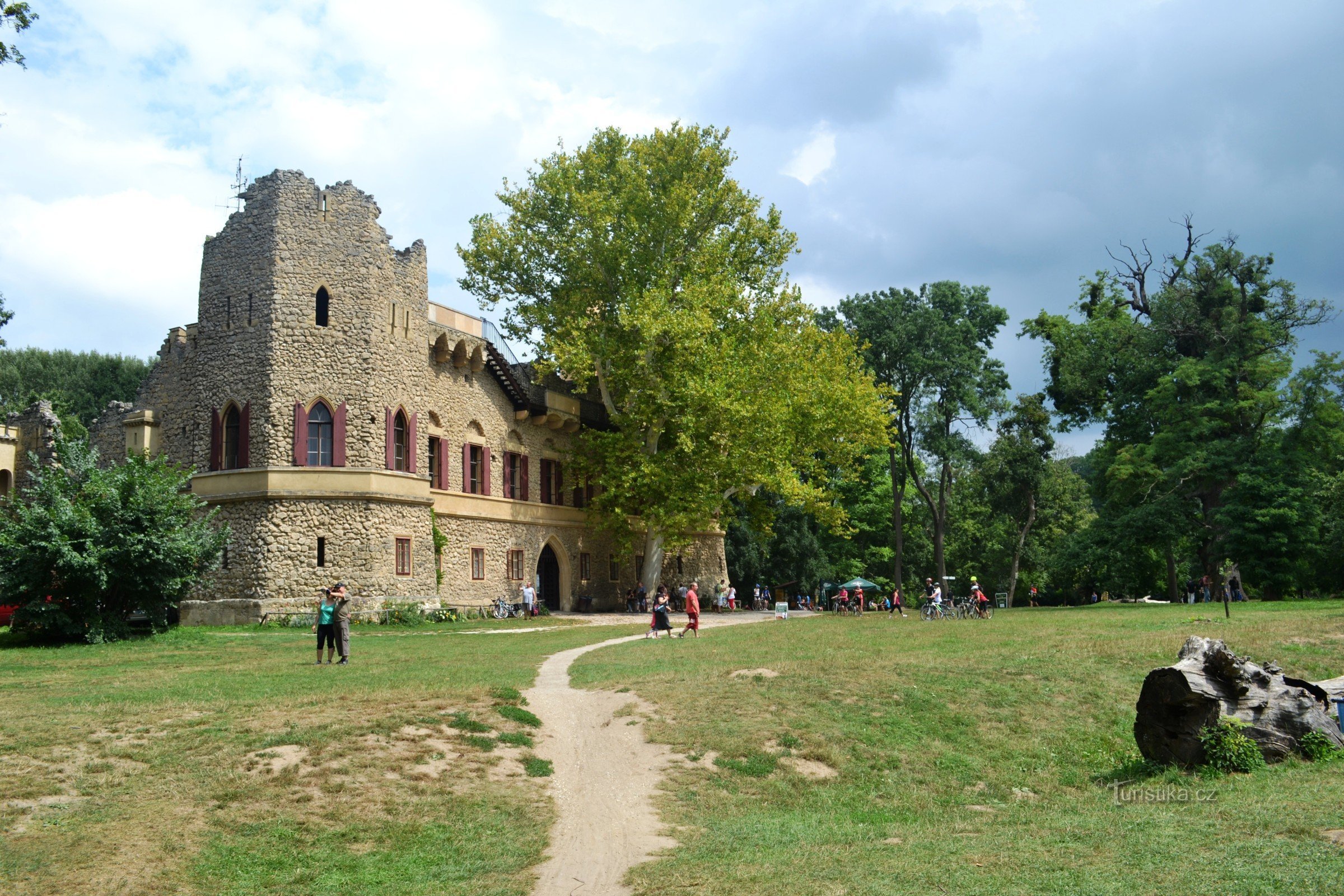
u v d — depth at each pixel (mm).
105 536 29375
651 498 49938
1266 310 54531
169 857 10906
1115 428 60562
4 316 34438
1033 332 62938
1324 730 14609
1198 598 59531
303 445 38062
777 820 13000
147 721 15305
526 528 51406
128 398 76000
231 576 37562
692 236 50969
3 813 11688
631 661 23109
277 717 15648
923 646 25688
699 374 46938
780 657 23219
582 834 12281
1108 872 9391
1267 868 9039
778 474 46750
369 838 11852
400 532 39844
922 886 9391
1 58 20594
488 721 16219
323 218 39594
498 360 48906
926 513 85812
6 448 46594
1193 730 14656
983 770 15750
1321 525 50812
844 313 67375
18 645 28641
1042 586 82250
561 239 49250
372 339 39812
